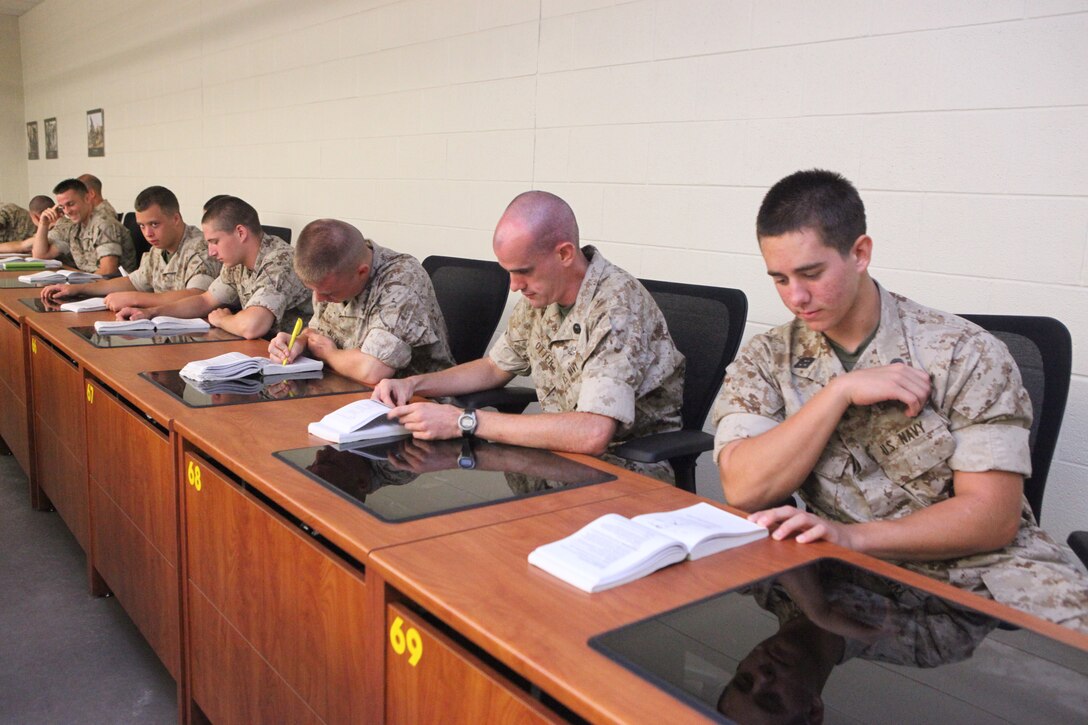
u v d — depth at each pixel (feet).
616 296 5.95
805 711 2.43
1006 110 6.37
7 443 12.22
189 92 18.76
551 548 3.50
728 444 4.83
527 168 10.21
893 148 6.99
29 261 16.46
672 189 8.63
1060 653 2.86
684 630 2.93
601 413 5.49
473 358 8.35
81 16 24.73
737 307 6.29
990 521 4.16
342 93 13.43
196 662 5.78
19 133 31.01
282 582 4.40
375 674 3.64
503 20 10.31
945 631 3.00
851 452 4.64
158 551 6.17
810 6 7.37
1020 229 6.39
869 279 4.58
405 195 12.28
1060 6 6.04
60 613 7.89
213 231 9.73
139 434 6.33
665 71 8.55
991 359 4.35
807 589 3.32
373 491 4.36
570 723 2.73
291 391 6.68
